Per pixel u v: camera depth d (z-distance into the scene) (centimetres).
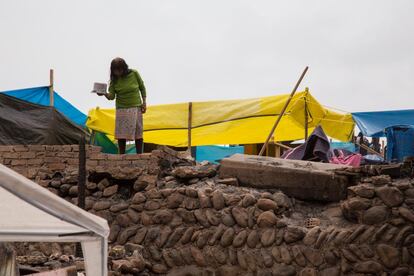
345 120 1539
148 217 1010
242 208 952
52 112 1239
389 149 1132
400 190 891
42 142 1217
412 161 963
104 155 1073
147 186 1037
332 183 976
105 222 509
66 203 488
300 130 1507
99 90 1122
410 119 1465
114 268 883
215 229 960
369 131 1468
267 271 912
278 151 1538
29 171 1095
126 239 1009
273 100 1410
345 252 879
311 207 988
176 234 984
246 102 1438
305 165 1020
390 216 885
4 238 458
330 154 1157
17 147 1109
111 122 1527
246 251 932
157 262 984
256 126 1441
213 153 1928
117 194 1060
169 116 1480
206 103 1466
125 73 1123
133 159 1064
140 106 1138
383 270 865
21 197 474
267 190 1002
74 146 1099
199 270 957
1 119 1204
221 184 1020
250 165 1022
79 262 830
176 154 1136
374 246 876
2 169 469
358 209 900
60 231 480
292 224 930
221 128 1455
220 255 946
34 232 468
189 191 993
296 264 901
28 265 815
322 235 894
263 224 929
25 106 1231
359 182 970
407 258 861
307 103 1382
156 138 1550
